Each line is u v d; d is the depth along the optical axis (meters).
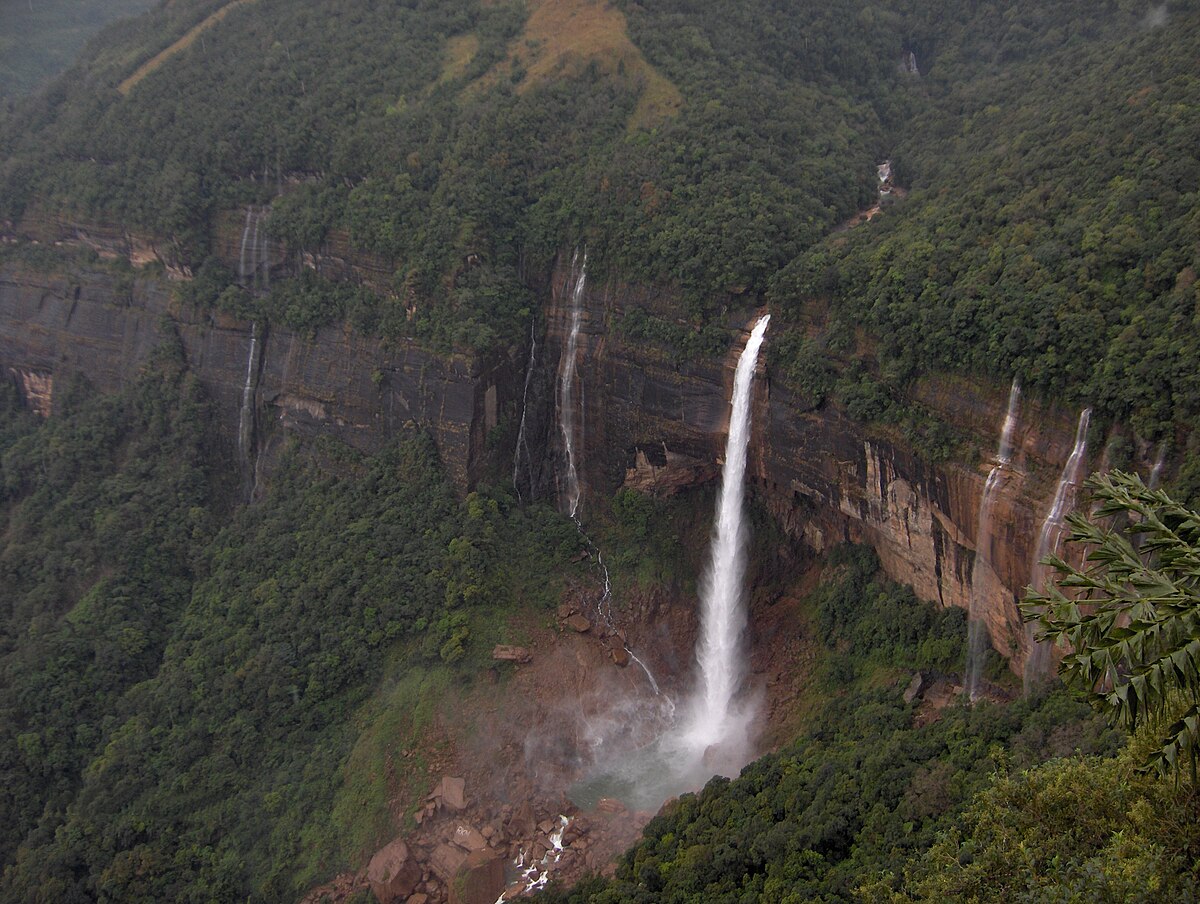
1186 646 11.45
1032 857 17.86
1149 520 13.23
